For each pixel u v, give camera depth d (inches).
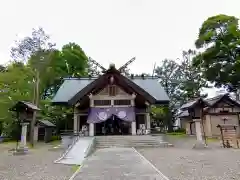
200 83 1697.8
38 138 1233.4
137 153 541.6
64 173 345.4
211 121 1103.0
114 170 339.3
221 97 1122.0
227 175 300.5
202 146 643.5
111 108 938.1
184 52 1887.3
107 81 957.2
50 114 1406.3
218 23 1310.3
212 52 1318.9
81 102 974.4
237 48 1285.7
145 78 1221.1
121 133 1024.2
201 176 296.7
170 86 1946.4
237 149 617.0
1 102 1073.5
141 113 1023.6
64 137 826.8
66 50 1675.7
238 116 1113.4
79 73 1692.9
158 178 284.0
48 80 1349.7
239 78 1277.1
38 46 1192.2
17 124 1184.8
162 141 761.0
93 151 605.3
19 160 502.3
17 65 1182.3
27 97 1162.0
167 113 1667.1
